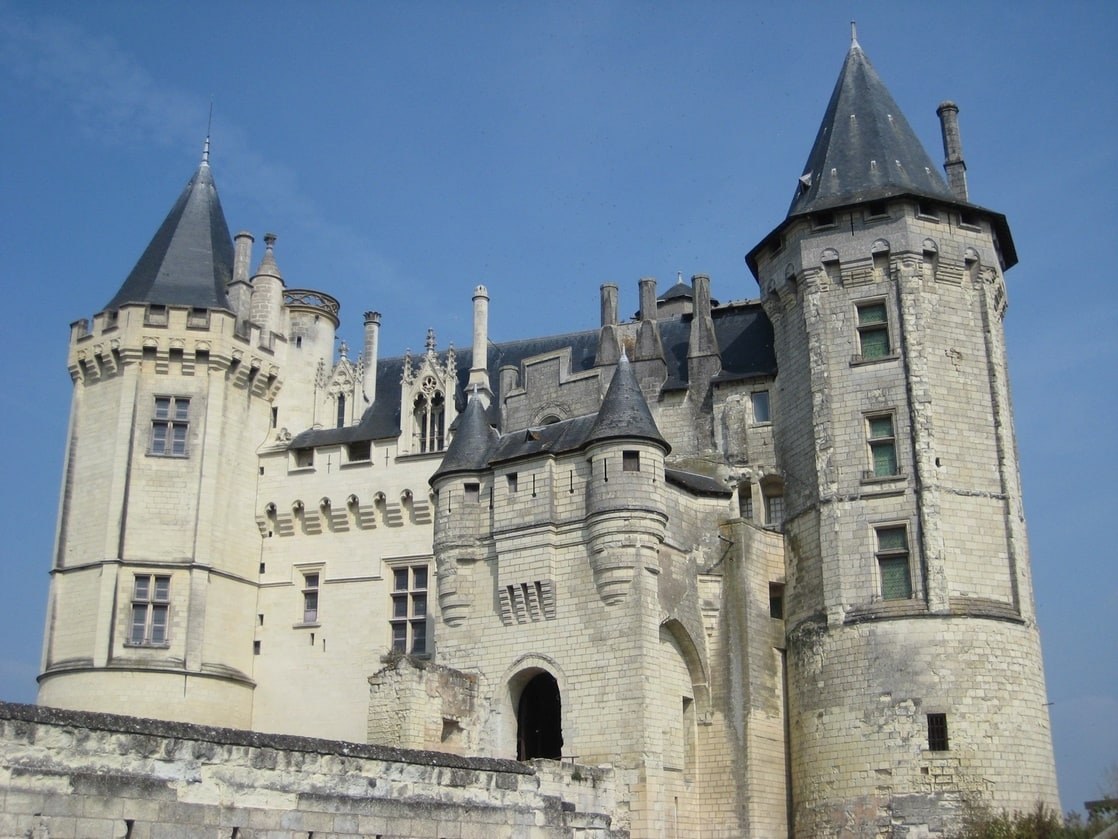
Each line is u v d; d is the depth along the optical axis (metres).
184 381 49.19
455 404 50.66
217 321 49.66
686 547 39.94
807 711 39.41
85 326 50.16
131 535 46.84
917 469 39.41
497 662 38.34
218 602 48.16
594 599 36.81
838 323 41.84
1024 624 38.75
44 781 21.45
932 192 43.09
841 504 40.19
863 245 41.81
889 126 44.75
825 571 39.91
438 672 36.97
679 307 53.22
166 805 23.00
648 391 46.69
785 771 39.84
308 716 48.44
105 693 44.81
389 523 49.78
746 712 38.75
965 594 38.44
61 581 47.19
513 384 49.91
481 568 39.66
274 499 51.06
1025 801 36.69
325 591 49.88
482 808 29.45
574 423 40.06
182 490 47.94
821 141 46.12
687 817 37.72
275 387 52.50
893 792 36.81
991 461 40.38
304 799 25.34
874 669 38.03
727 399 45.00
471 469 40.50
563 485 38.56
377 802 26.80
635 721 35.16
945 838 35.84
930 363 40.53
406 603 48.91
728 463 44.00
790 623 41.25
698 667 39.41
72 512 47.97
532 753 39.66
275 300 53.03
